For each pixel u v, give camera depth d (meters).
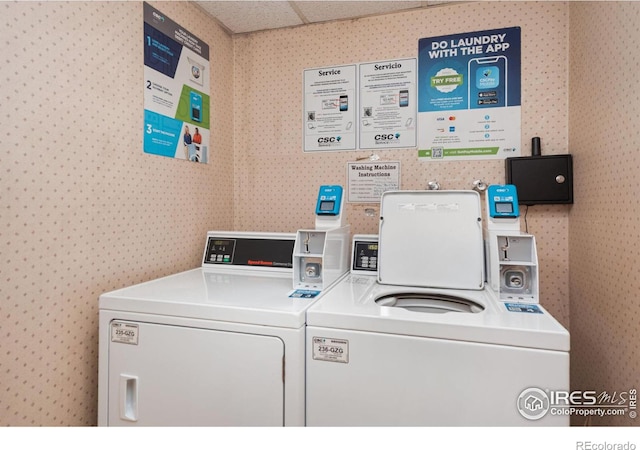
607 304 1.35
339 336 1.05
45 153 1.16
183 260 1.84
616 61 1.27
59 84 1.20
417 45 2.00
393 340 1.01
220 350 1.11
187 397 1.14
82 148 1.29
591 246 1.51
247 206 2.30
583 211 1.60
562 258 1.81
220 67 2.16
